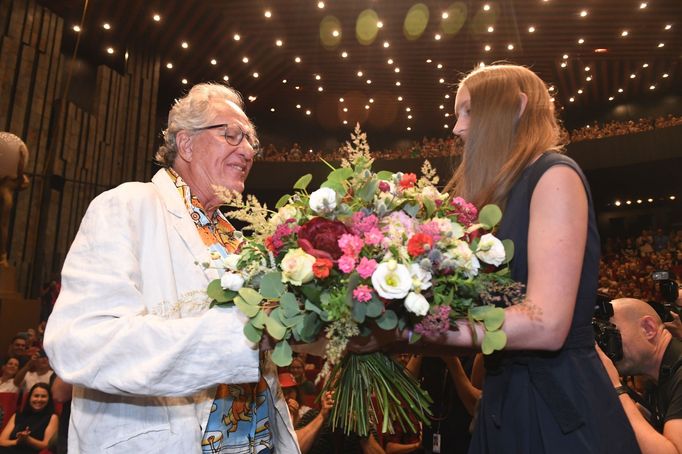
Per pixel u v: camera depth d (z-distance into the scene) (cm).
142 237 124
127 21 1128
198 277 129
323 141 1866
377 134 1897
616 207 1686
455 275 91
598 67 1436
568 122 1759
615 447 92
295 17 1188
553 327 86
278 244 98
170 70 1383
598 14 1164
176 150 152
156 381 98
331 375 110
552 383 94
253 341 96
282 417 142
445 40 1288
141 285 119
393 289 85
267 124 1845
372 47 1327
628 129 1411
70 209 1046
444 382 216
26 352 425
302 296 97
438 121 1830
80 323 104
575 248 91
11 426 311
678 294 183
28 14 973
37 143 975
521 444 95
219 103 154
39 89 984
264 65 1412
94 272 112
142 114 1255
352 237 91
